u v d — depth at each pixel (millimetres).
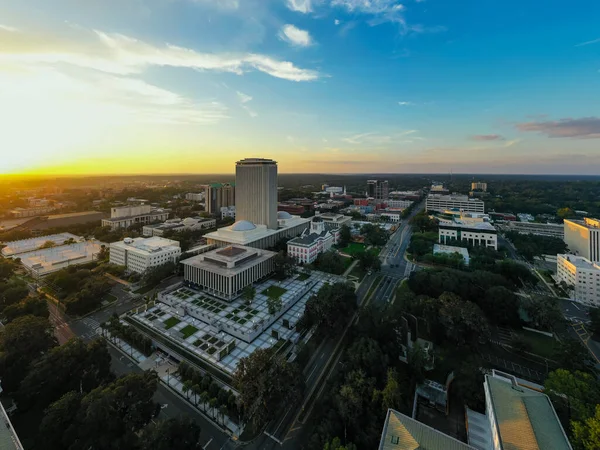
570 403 68688
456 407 84188
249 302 139250
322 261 183750
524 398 65062
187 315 131125
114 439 64562
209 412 81688
